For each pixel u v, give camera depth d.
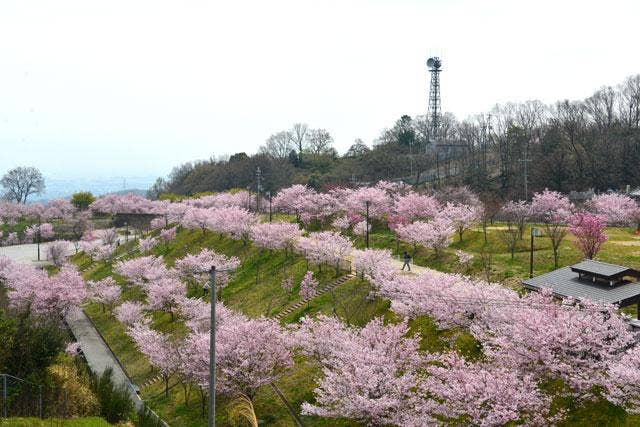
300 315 52.91
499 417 25.55
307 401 37.97
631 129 111.06
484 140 133.12
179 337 56.50
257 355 38.09
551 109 133.75
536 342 28.77
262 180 140.38
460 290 38.53
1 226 154.88
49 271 103.12
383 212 82.12
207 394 40.41
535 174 107.69
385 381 30.75
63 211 160.38
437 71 173.50
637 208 71.25
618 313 32.31
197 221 96.00
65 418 29.88
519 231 64.19
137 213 145.25
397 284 44.03
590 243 51.22
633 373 24.67
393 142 172.50
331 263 61.50
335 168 163.25
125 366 53.78
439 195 91.62
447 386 28.73
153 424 35.31
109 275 91.06
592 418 26.98
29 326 38.97
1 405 29.94
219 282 68.00
